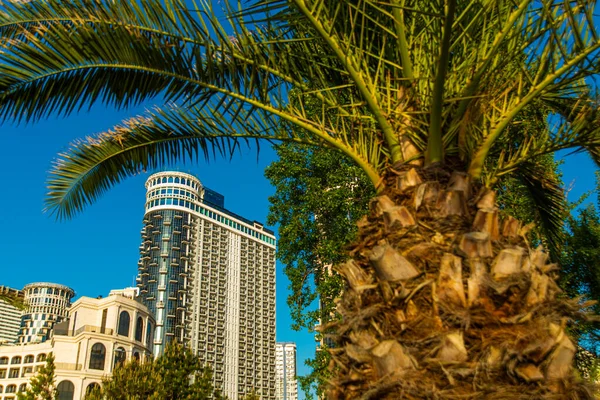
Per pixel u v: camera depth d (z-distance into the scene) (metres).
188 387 28.05
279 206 14.98
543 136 4.32
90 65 4.20
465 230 3.34
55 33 4.02
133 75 4.39
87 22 4.18
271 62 4.64
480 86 3.91
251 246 152.38
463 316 2.89
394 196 3.66
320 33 3.84
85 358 71.19
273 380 143.00
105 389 27.27
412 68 4.06
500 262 3.06
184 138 5.01
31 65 4.07
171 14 4.21
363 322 3.18
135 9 4.18
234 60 4.27
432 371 2.78
